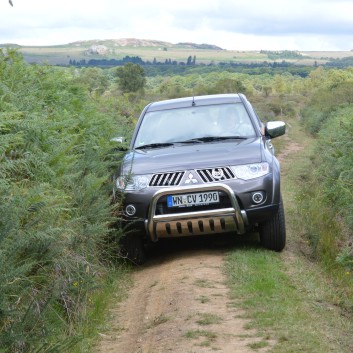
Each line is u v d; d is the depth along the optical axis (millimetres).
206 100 11711
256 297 7766
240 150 10094
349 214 12531
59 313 7086
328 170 16562
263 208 9766
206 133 10969
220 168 9773
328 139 21938
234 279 8547
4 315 5758
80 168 9789
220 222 9656
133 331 7238
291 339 6352
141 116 11656
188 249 10742
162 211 9758
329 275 9961
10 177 8227
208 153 10070
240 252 10023
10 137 7828
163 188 9680
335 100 55312
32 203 6730
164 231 9750
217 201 9664
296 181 20250
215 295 7898
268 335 6449
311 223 13156
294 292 8258
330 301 8297
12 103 9656
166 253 10719
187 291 8086
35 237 6609
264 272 8914
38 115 9914
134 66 106562
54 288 6625
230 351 6066
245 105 11531
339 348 6336
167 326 6969
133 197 9750
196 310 7305
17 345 5945
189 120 11266
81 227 8430
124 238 9992
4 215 6121
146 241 10781
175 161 9930
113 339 7086
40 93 11992
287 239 11789
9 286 5875
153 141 10984
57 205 7113
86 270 8008
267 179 9812
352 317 7684
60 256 7422
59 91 13312
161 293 8336
